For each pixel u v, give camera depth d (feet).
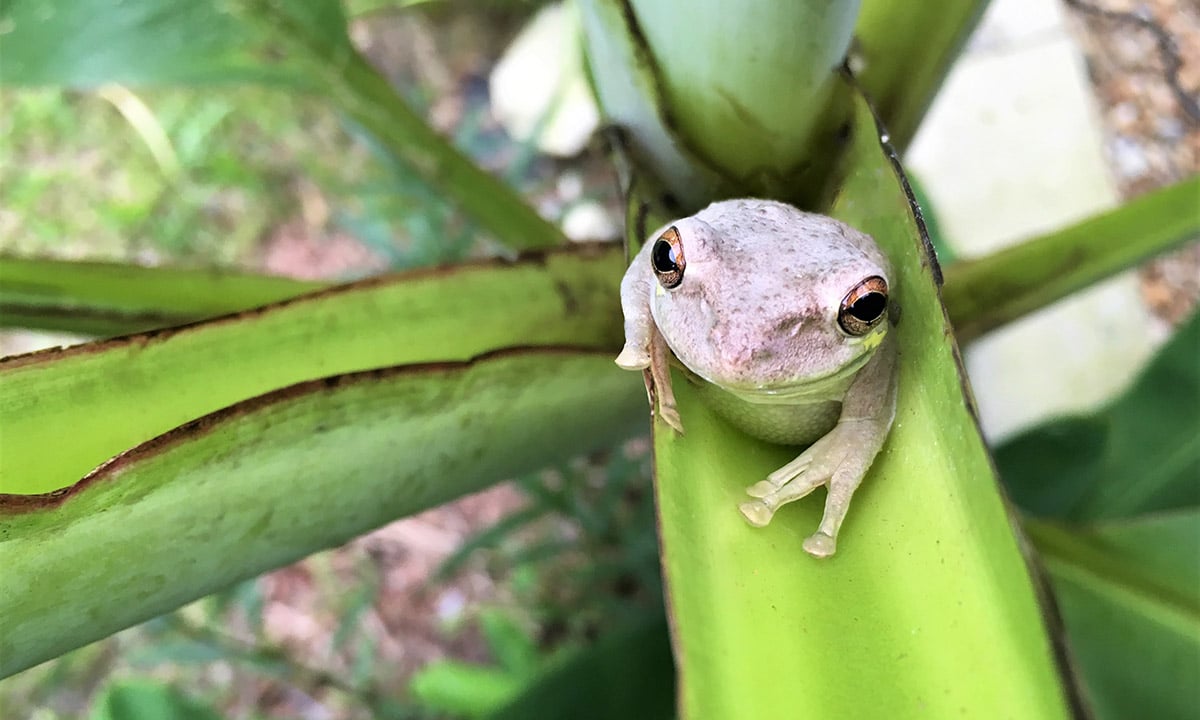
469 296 0.25
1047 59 0.72
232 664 0.59
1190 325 0.41
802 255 0.23
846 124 0.24
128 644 0.61
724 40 0.22
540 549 0.56
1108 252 0.29
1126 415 0.43
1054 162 0.69
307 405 0.19
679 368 0.25
